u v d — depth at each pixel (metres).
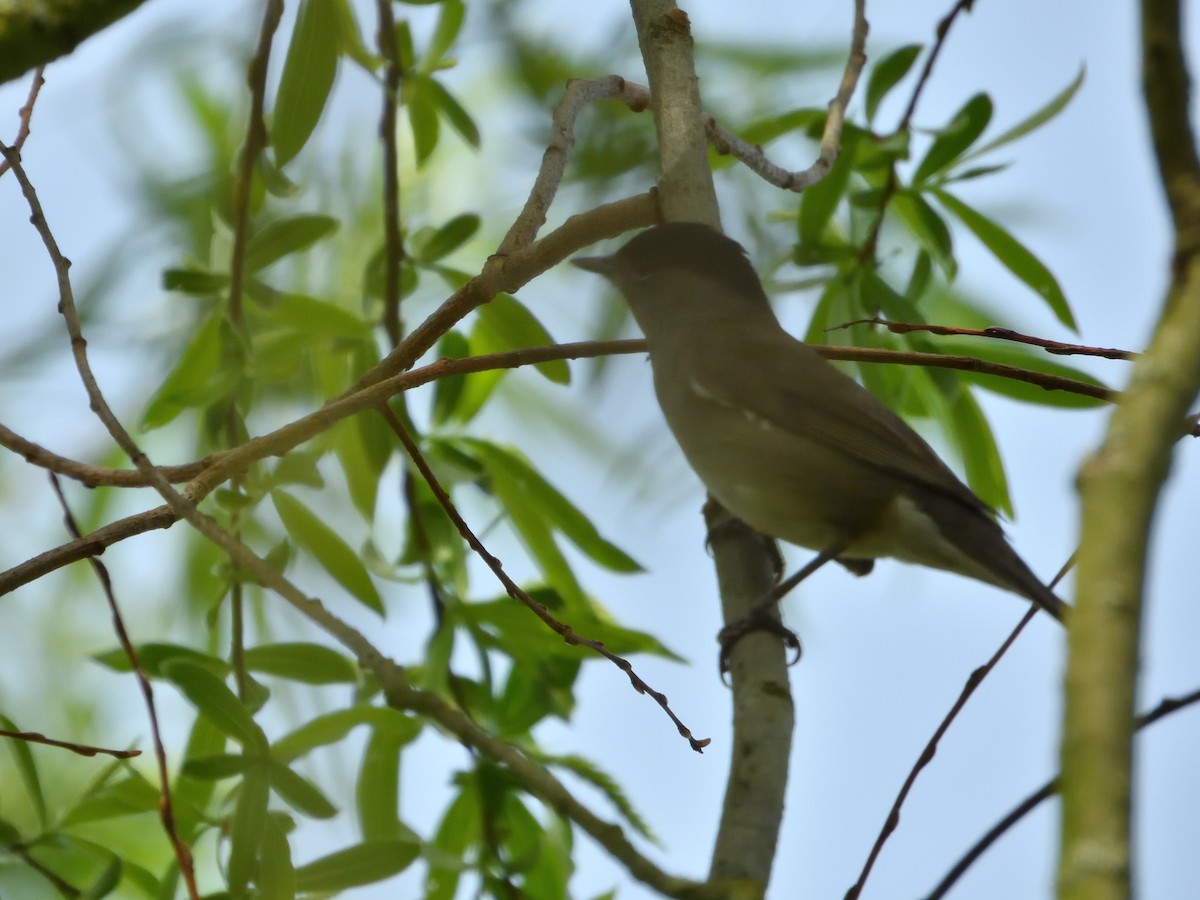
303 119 7.77
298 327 8.62
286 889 6.50
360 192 10.50
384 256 9.30
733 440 9.01
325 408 6.97
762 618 7.59
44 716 9.62
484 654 8.42
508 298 9.07
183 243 9.85
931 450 8.98
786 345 9.34
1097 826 3.30
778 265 9.84
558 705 8.27
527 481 9.09
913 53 9.10
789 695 7.11
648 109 9.16
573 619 8.58
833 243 9.39
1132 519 3.59
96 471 6.68
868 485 8.76
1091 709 3.41
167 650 7.62
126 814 7.08
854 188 9.77
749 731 6.87
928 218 9.14
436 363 7.19
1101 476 3.67
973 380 9.16
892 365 9.64
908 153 9.09
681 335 9.52
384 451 8.84
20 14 5.92
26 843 6.93
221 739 7.66
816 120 9.55
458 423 9.31
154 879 7.07
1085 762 3.37
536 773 5.48
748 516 8.99
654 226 9.99
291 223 8.45
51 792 9.19
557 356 7.34
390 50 9.47
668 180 8.40
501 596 8.51
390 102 9.36
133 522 6.62
